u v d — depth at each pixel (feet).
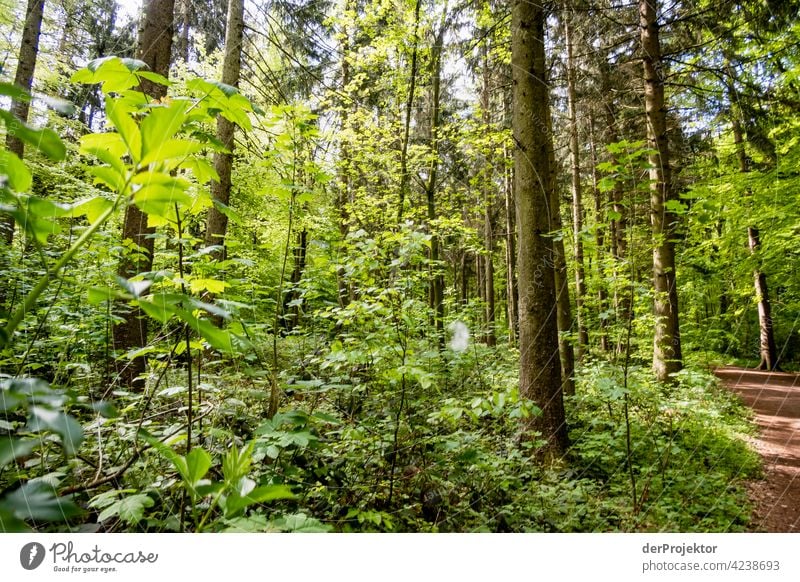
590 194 38.83
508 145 25.55
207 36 31.71
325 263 11.45
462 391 14.71
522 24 14.03
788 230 21.52
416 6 23.89
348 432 8.66
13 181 2.34
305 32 25.58
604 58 28.12
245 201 27.20
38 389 2.24
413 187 35.40
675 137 32.58
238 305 5.94
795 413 22.70
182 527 5.52
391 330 10.26
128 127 2.40
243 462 3.13
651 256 20.72
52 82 25.32
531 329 13.46
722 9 22.22
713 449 14.74
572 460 12.70
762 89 23.71
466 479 9.37
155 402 9.85
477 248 24.64
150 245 13.56
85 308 10.34
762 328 41.60
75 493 6.18
